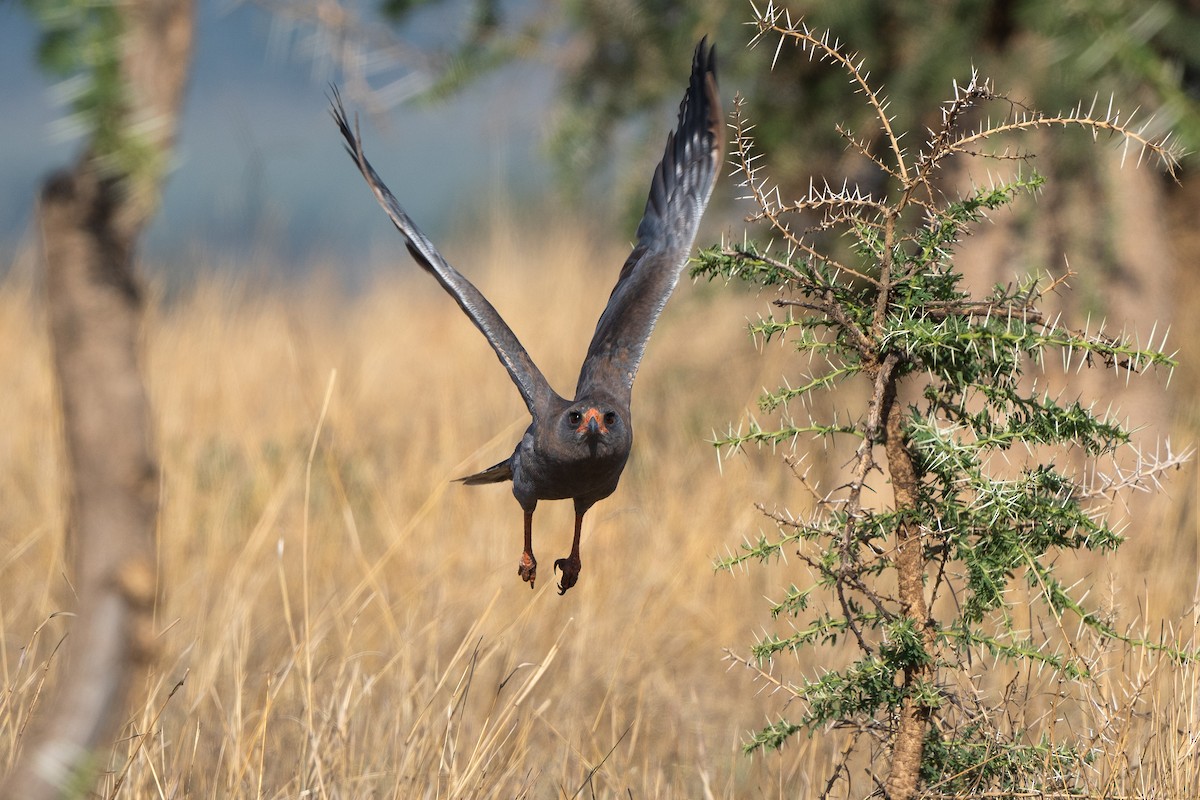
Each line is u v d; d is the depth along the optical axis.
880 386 8.27
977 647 9.33
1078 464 16.73
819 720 9.05
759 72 18.67
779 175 19.09
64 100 4.72
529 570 10.35
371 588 15.52
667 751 13.23
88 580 5.05
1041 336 8.30
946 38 16.81
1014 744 9.15
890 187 17.55
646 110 19.06
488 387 23.06
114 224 4.97
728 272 8.61
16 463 18.33
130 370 5.08
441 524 17.19
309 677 11.15
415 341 26.12
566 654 14.94
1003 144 16.75
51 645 13.76
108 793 9.58
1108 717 9.84
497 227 30.55
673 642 15.28
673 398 22.36
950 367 8.66
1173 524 16.03
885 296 8.53
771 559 16.33
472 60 17.12
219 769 10.97
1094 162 17.31
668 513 17.27
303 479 17.70
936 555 8.98
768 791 12.12
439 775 10.60
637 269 10.50
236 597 13.98
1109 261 17.42
